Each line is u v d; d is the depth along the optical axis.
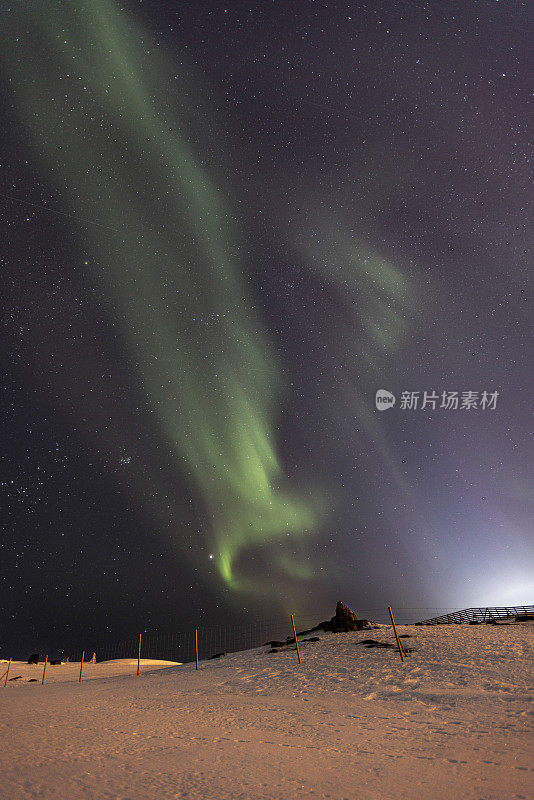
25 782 7.28
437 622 38.53
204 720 14.20
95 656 54.84
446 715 12.95
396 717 13.23
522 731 10.40
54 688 29.33
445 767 7.91
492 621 35.16
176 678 28.81
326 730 11.90
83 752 9.60
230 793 6.67
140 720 14.41
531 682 16.73
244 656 34.72
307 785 7.06
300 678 22.98
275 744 10.30
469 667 20.19
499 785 6.82
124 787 7.00
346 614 39.97
